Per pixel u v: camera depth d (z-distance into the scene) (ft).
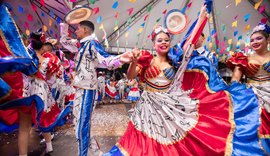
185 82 7.86
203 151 6.30
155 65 7.24
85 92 7.46
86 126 7.34
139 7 27.89
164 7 29.07
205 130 6.66
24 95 7.75
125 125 14.66
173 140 6.56
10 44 6.79
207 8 7.29
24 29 17.53
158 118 6.85
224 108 7.18
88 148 7.50
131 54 6.57
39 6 16.76
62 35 8.01
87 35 7.91
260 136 6.61
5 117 8.66
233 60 8.34
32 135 12.05
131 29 30.94
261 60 7.88
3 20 6.81
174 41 29.96
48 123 8.66
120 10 26.86
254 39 8.05
